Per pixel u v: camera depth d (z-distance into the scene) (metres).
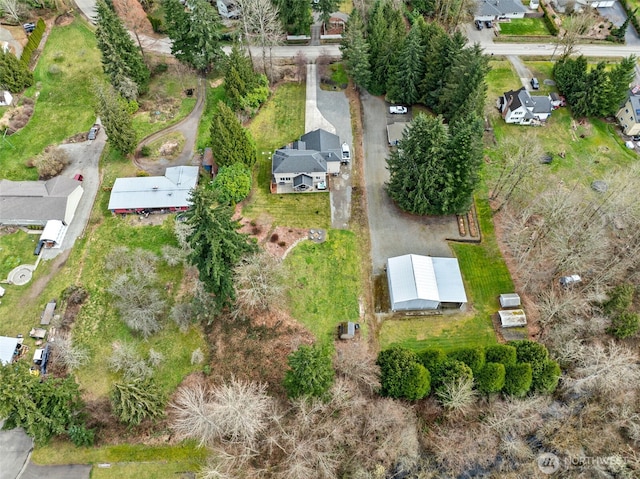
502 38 91.56
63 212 61.25
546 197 61.31
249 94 74.50
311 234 62.09
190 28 75.38
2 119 72.50
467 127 54.56
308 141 69.12
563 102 79.19
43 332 52.84
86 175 67.94
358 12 81.81
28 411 40.97
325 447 42.81
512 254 60.72
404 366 45.94
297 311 55.25
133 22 89.75
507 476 44.88
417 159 57.97
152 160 69.44
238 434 44.19
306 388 42.38
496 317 55.62
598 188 67.31
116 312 54.69
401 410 45.47
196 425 41.75
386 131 75.00
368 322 55.09
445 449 45.59
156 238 61.09
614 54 88.38
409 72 73.12
